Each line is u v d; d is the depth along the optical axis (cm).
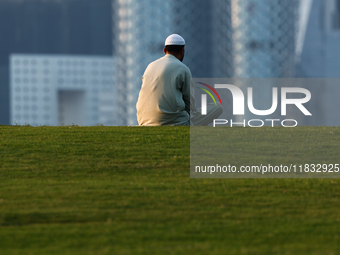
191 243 1620
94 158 2753
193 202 2061
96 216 1878
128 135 3234
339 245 1598
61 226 1772
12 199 2072
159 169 2589
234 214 1914
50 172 2512
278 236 1681
